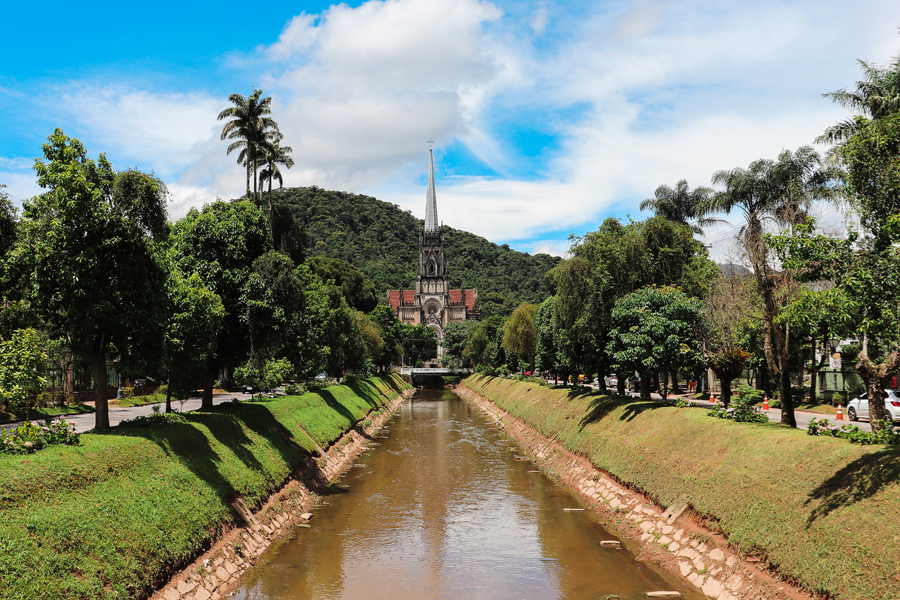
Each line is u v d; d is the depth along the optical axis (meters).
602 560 21.44
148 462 19.56
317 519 27.58
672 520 21.64
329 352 56.28
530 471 39.06
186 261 28.62
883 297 14.45
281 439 33.53
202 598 16.69
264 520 24.05
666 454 25.55
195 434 24.77
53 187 19.38
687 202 60.66
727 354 32.22
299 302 31.50
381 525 26.81
